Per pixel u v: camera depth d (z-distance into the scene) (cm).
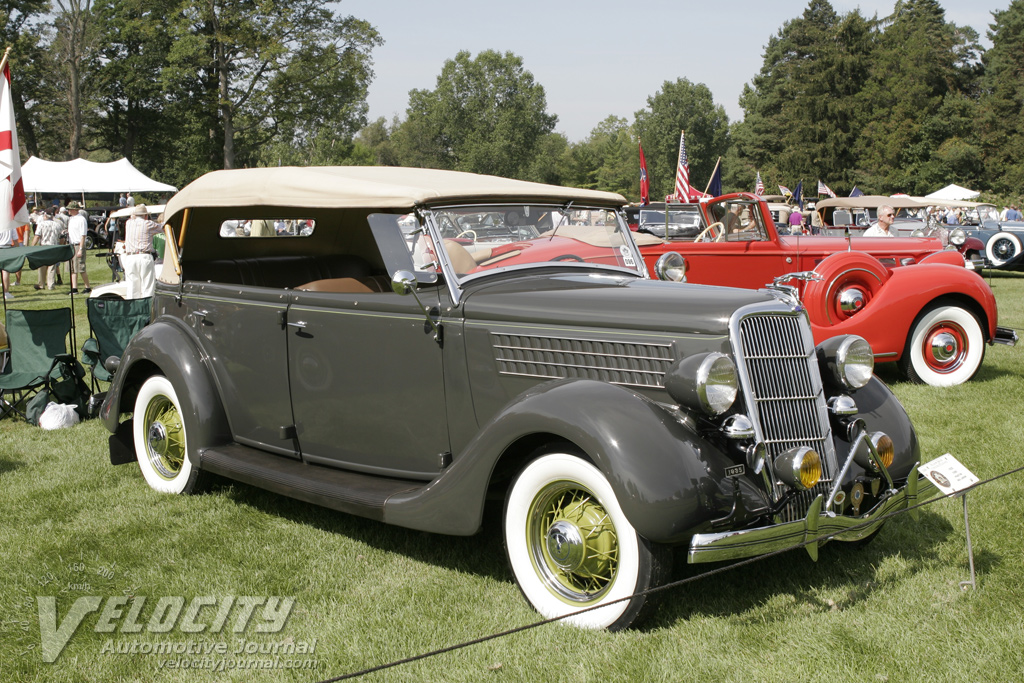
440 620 308
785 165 6225
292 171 409
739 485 291
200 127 3744
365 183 372
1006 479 451
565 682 264
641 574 281
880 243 906
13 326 685
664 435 282
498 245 376
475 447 312
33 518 424
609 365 322
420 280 352
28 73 4697
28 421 632
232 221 486
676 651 279
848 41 6303
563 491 306
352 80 3584
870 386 370
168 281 487
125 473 502
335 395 387
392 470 376
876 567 347
